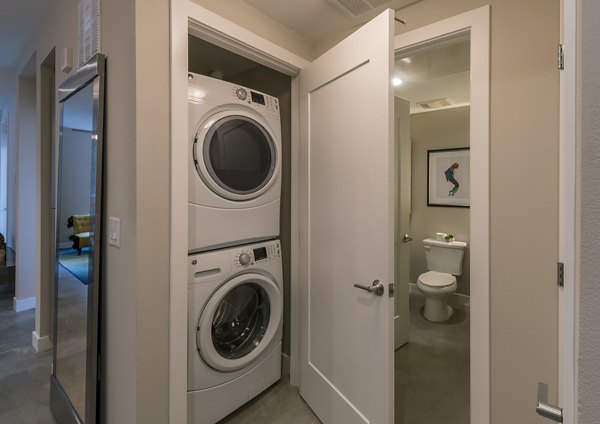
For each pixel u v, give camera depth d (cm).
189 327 148
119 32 125
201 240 154
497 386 134
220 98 160
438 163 360
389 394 128
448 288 289
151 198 120
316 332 177
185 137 128
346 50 148
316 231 176
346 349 153
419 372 219
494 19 133
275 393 196
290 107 208
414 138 377
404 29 158
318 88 171
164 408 125
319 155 172
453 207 352
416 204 378
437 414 177
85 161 148
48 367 218
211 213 157
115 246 131
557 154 121
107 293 138
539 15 124
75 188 159
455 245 327
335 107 158
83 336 146
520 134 128
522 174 128
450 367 225
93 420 137
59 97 184
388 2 157
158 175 122
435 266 340
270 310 190
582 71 39
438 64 226
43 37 223
